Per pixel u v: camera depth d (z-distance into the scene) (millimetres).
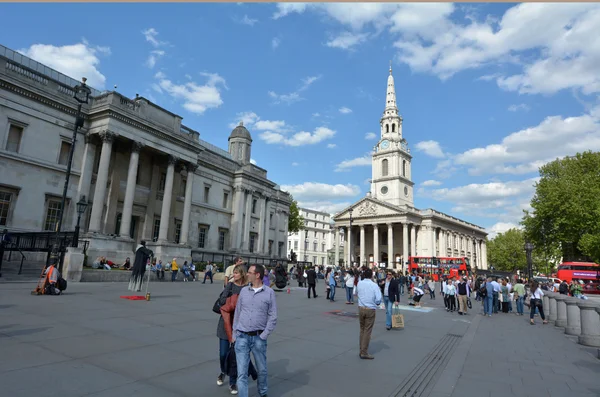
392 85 94562
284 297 22922
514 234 105125
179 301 16266
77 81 35219
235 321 5395
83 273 22000
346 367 7711
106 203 32062
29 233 23828
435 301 29328
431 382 7172
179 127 37250
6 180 26016
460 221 98875
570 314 14391
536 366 8898
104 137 29609
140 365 6707
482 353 10211
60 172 29172
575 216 46812
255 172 52875
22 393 5004
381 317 17109
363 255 83375
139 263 18281
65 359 6691
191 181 38219
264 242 53969
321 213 122812
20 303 12398
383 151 89562
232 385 5637
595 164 52750
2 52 30094
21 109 27031
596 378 7922
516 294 22250
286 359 8047
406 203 87938
